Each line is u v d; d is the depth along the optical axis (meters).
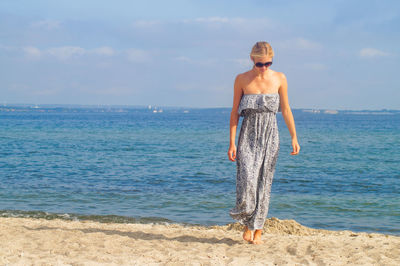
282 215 9.38
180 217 8.82
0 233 5.23
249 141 4.57
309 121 136.50
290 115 4.63
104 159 21.95
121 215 8.86
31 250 4.39
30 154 24.03
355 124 103.56
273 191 12.66
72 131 55.66
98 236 5.16
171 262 3.88
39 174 15.45
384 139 45.03
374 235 6.77
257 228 4.66
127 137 44.75
